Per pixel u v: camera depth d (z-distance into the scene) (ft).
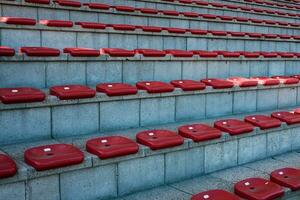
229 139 8.05
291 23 21.47
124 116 8.46
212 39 14.75
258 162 8.64
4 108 6.77
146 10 15.38
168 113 9.25
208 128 8.06
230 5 20.98
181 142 7.16
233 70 12.93
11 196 5.22
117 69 9.62
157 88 8.86
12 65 7.95
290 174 6.99
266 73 14.34
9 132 6.92
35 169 5.40
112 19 14.42
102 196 6.24
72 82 8.89
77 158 5.78
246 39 16.10
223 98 10.37
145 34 12.62
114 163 6.32
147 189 6.83
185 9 18.72
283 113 10.16
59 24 10.40
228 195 5.87
